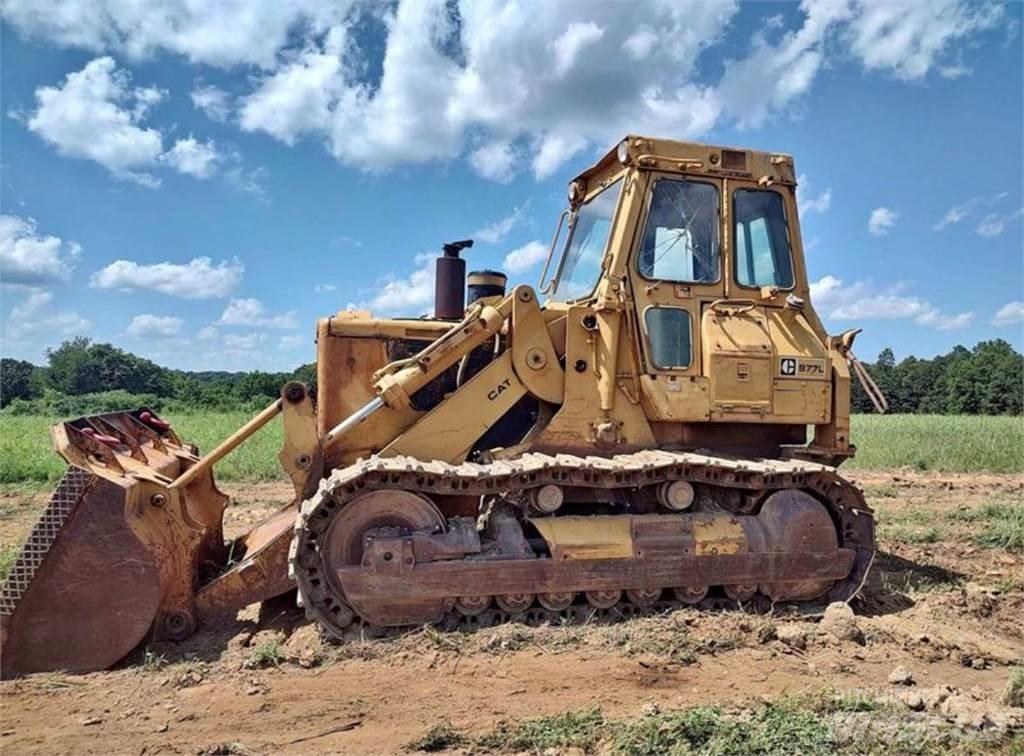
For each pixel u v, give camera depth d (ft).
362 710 13.53
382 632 16.65
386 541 16.56
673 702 13.87
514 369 18.81
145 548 15.39
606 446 18.85
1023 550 26.78
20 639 14.92
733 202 20.10
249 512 32.60
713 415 18.75
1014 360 216.95
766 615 18.11
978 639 17.48
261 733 12.73
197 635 16.85
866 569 19.06
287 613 18.07
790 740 12.07
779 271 20.45
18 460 43.29
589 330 18.92
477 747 12.26
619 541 17.62
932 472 50.72
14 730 12.68
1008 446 61.05
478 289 21.99
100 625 15.16
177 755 11.96
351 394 20.01
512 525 17.66
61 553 15.10
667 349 19.02
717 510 18.85
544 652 15.98
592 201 21.75
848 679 15.12
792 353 19.49
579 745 12.23
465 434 18.51
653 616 17.69
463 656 15.72
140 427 19.98
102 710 13.44
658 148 19.51
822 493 19.20
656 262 19.35
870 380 20.08
